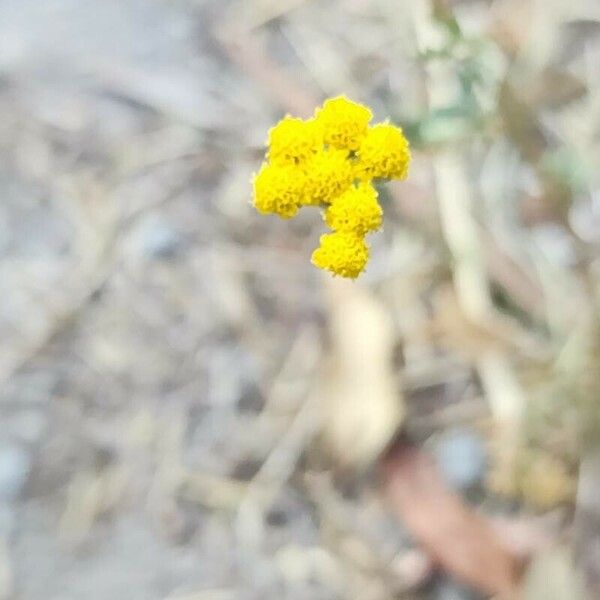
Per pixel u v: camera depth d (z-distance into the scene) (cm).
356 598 16
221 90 20
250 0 21
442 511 16
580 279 17
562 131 19
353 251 10
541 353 17
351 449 16
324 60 20
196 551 16
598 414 16
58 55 21
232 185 19
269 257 18
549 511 16
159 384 17
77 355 18
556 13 20
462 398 17
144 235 19
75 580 16
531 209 18
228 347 18
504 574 15
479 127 13
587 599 15
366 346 17
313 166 10
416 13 18
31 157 20
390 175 10
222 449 17
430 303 18
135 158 20
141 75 21
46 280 19
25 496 17
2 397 17
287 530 16
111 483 17
